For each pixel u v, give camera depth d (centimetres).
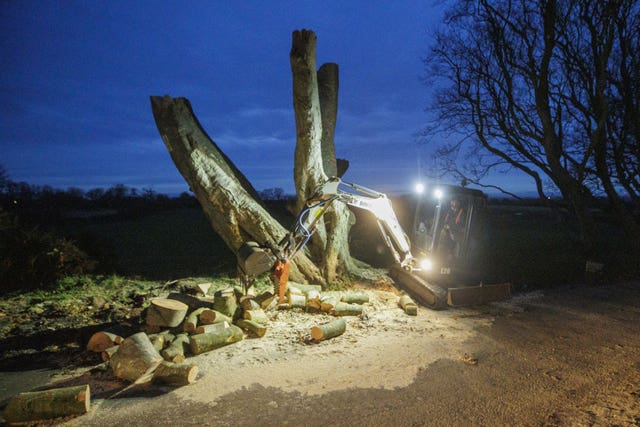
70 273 952
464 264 968
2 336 599
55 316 694
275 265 597
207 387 446
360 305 761
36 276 895
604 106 1239
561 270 1151
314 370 495
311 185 877
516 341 609
